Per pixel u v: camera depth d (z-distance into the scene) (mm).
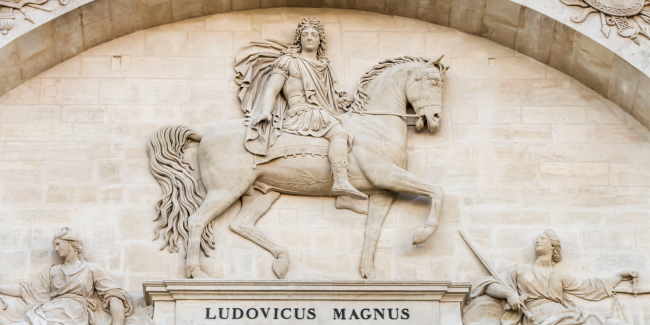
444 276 18797
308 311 17953
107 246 18828
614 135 20125
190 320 17797
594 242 19141
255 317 17875
